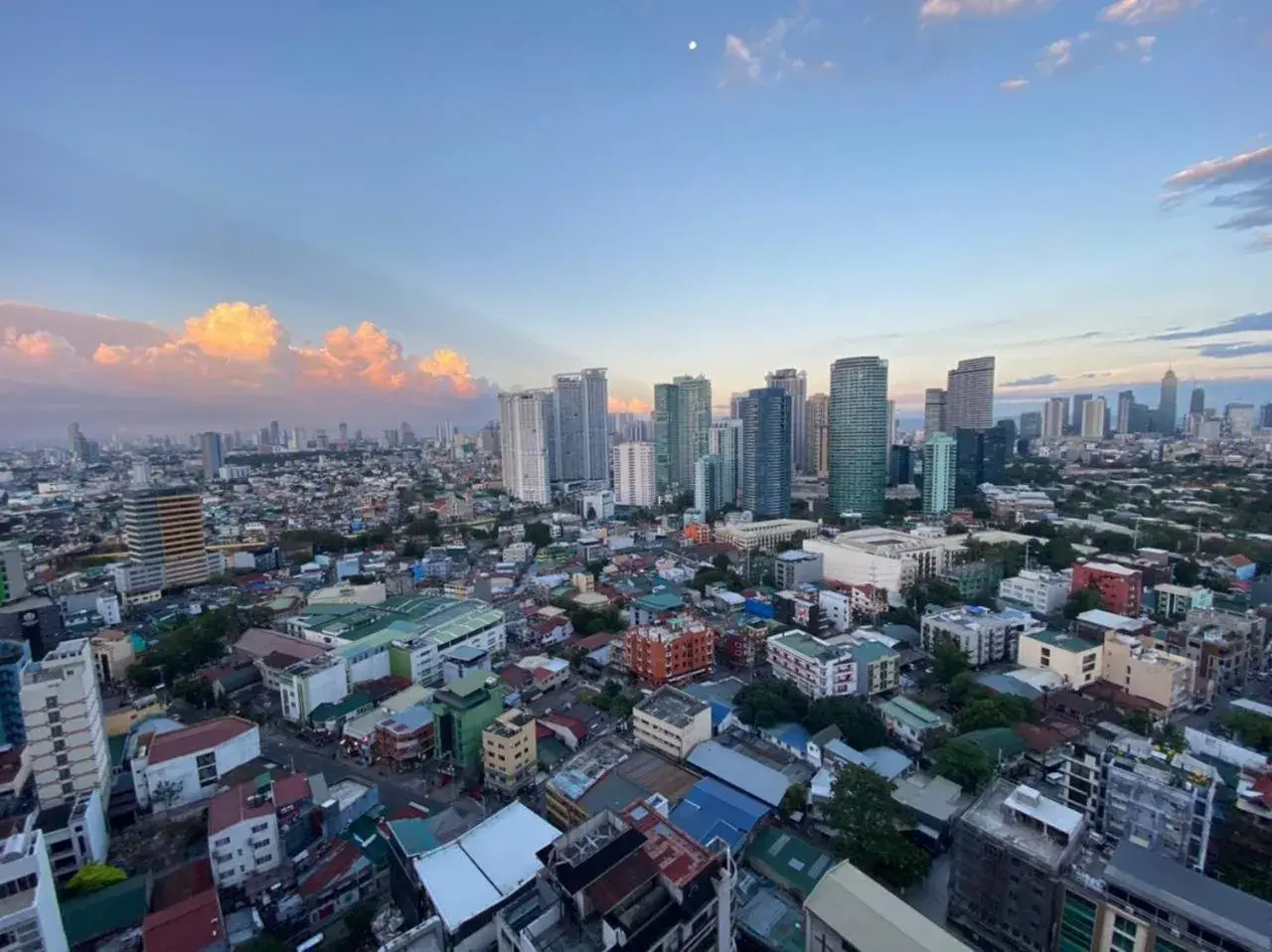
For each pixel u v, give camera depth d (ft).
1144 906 198.59
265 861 276.00
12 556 584.40
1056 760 335.26
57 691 301.84
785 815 306.35
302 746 402.72
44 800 299.58
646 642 473.67
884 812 270.87
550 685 477.77
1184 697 406.00
